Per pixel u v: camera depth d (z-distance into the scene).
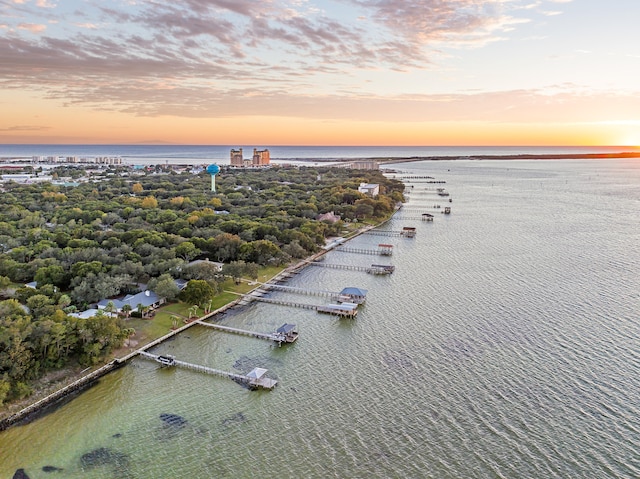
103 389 82.62
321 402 78.50
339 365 90.56
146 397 80.62
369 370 88.31
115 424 73.06
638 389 79.88
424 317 112.62
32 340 82.50
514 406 75.81
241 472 62.81
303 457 65.50
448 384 82.56
